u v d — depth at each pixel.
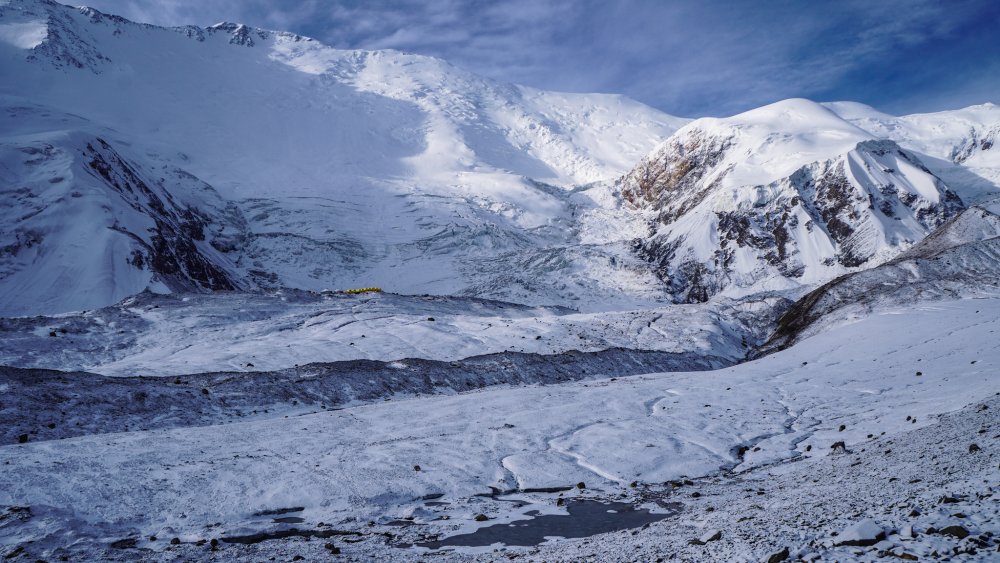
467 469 26.08
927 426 24.91
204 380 41.09
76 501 20.73
